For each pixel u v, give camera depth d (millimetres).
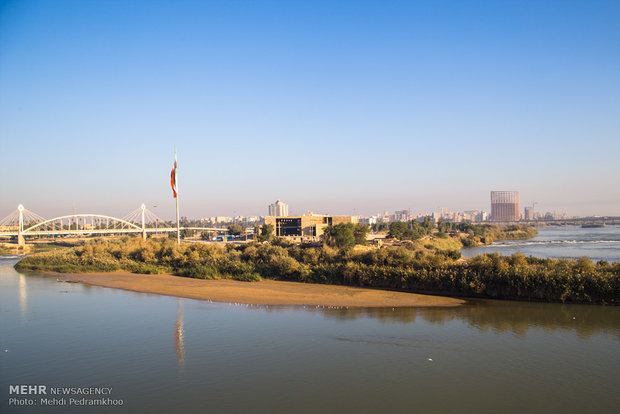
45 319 38281
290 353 28906
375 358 27844
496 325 35062
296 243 109500
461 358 27703
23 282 62469
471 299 45000
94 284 59000
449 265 51625
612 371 25500
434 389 23297
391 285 51844
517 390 23125
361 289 51062
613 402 21766
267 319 37719
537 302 43031
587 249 129000
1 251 138625
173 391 23234
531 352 28688
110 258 82562
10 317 39125
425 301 44281
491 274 46125
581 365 26438
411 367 26297
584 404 21578
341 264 58594
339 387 23625
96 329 34906
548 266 48188
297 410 21094
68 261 83375
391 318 37719
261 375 25328
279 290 50844
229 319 37812
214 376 25188
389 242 127500
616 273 43625
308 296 47156
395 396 22500
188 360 27781
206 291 50969
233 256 72625
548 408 21219
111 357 28422
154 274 67938
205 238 197625
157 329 34812
